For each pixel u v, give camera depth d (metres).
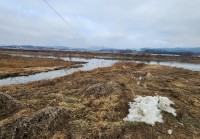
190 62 95.88
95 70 33.53
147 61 88.94
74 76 26.19
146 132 9.45
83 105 11.79
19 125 8.45
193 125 10.82
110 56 112.44
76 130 8.92
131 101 12.14
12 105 10.78
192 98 15.37
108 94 13.09
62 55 108.25
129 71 30.92
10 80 26.39
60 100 12.85
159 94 14.88
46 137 8.27
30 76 30.62
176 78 26.02
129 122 9.88
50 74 33.56
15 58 59.88
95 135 8.67
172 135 9.58
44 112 9.16
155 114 10.80
